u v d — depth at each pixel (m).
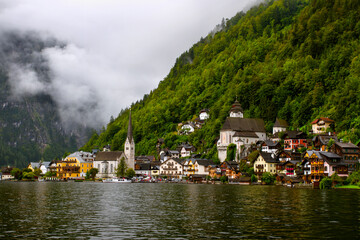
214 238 46.12
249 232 49.41
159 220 59.28
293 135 198.75
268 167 190.00
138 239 45.78
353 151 157.25
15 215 64.69
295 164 176.25
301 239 45.47
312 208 72.19
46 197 101.38
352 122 183.25
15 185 186.75
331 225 53.84
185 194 112.38
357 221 56.97
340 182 142.25
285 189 136.88
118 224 55.75
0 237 46.84
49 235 48.00
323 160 151.88
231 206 77.19
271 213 65.81
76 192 123.31
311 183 148.38
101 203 84.88
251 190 130.88
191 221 58.12
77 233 49.22
